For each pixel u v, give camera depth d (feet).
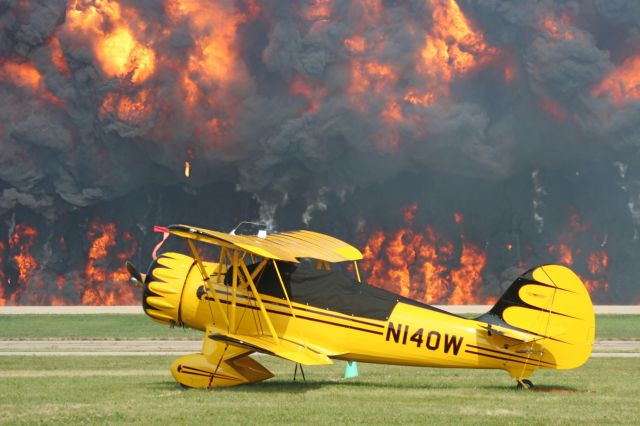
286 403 107.65
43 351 224.74
